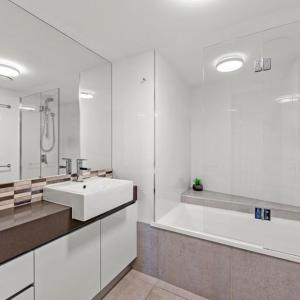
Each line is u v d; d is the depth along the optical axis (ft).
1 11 4.18
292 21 4.84
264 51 5.72
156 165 6.43
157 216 6.56
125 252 5.80
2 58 4.27
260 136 6.33
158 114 6.54
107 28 5.12
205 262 5.30
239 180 6.92
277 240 5.93
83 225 4.37
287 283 4.31
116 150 7.02
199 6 4.27
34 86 4.88
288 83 5.63
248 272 4.73
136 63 6.54
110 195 4.78
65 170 5.65
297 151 5.72
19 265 3.18
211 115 7.38
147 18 4.70
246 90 6.37
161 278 6.01
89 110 6.30
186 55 6.67
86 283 4.50
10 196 4.24
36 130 4.94
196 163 9.59
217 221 6.76
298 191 5.78
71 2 4.15
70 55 5.66
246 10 4.40
